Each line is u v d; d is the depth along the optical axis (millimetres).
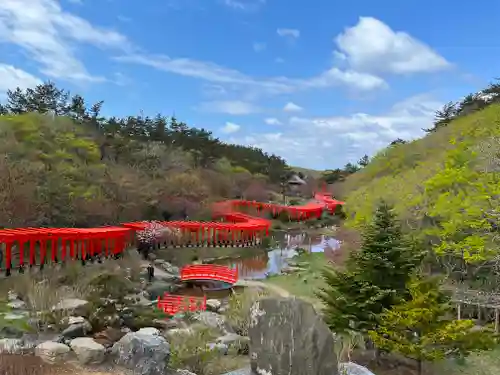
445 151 38125
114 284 31188
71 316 22141
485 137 33312
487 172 26156
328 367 12656
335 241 63031
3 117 59844
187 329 22000
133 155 81625
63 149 59625
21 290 26109
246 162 134000
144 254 51344
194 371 17688
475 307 25016
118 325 23562
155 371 15836
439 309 17172
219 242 62531
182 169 85062
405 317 17500
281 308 13383
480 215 23641
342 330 20625
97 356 16500
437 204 26141
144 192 66125
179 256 54219
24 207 41469
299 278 43812
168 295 35000
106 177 61938
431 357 16438
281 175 141625
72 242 37688
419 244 24344
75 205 49906
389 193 33969
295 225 93000
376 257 20469
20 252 33031
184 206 72000
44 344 17188
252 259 58781
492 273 25641
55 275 31734
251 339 13539
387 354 19875
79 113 88000
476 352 19016
